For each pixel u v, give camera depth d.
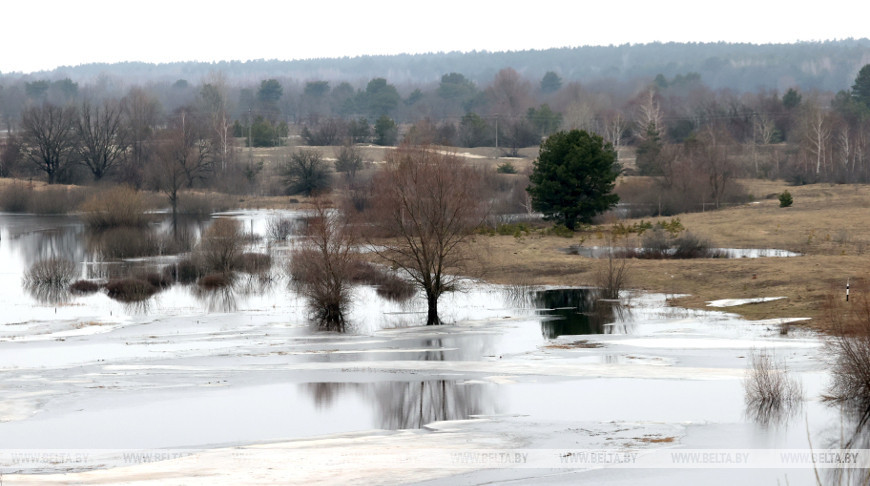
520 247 83.81
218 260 76.19
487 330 49.66
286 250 87.88
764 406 30.89
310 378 37.41
